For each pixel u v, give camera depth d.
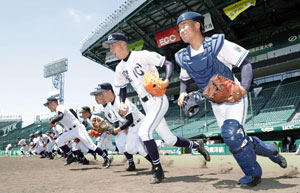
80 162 7.77
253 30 20.23
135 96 27.05
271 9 16.53
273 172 4.00
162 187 2.81
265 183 2.85
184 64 2.93
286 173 3.76
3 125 45.38
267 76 22.20
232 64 2.73
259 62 19.64
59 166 6.94
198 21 2.77
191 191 2.49
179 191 2.51
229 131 2.53
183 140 4.14
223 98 2.63
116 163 8.01
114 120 5.97
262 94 20.77
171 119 22.33
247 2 15.29
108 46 3.78
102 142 7.73
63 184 3.30
